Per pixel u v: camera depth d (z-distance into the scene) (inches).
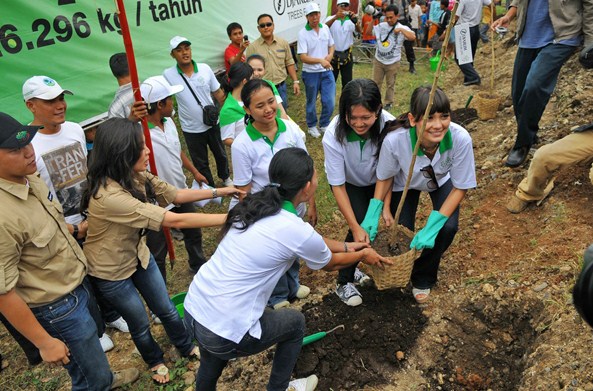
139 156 98.8
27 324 84.6
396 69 302.8
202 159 215.3
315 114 277.1
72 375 104.1
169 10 234.1
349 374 114.2
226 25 275.6
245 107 120.1
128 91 152.6
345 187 130.2
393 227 116.1
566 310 109.7
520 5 168.1
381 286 113.1
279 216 87.6
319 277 164.7
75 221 128.5
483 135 235.6
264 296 89.7
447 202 117.0
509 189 175.3
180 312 143.0
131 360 136.5
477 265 143.6
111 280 107.0
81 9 189.8
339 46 292.8
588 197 149.3
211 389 101.7
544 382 95.3
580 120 193.3
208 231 201.8
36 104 114.4
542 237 142.2
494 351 117.3
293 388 109.5
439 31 432.8
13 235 82.4
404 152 112.7
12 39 166.6
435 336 120.8
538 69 162.1
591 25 150.4
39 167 118.3
